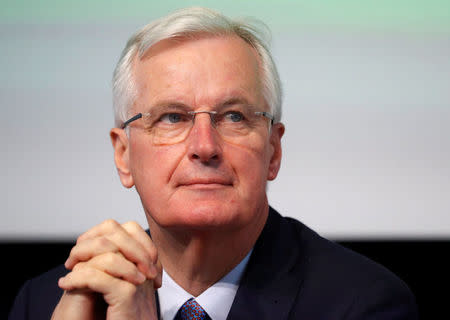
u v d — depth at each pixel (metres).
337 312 2.95
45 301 3.54
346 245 7.38
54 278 3.67
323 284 3.07
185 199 2.75
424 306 7.33
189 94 2.83
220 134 2.81
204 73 2.85
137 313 2.63
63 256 7.42
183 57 2.87
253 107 2.91
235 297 3.00
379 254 7.35
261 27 3.12
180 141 2.80
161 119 2.88
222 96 2.83
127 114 3.08
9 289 7.53
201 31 2.91
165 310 3.09
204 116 2.80
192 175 2.73
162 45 2.92
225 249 2.95
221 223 2.73
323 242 3.37
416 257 7.30
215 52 2.89
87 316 2.67
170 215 2.78
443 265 7.28
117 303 2.59
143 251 2.68
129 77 3.07
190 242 2.89
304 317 2.96
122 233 2.70
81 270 2.61
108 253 2.62
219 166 2.75
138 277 2.62
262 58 3.09
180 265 3.04
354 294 3.01
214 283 3.08
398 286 3.12
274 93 3.12
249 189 2.82
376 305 2.97
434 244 7.29
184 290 3.09
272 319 2.95
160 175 2.81
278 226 3.34
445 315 7.31
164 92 2.85
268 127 3.01
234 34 3.00
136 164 2.97
